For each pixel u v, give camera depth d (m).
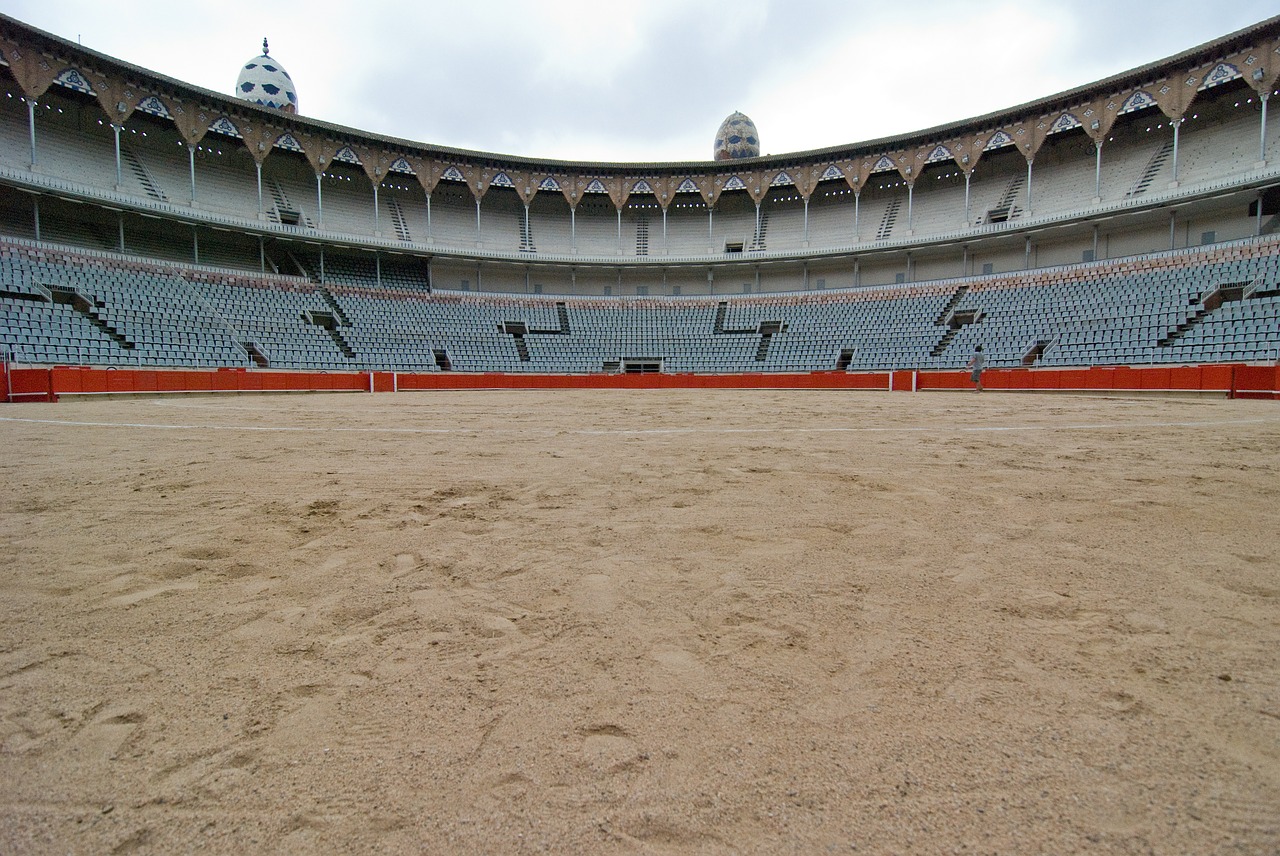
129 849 1.30
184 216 32.16
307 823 1.37
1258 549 3.11
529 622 2.35
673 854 1.26
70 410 14.09
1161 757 1.53
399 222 43.03
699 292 45.59
